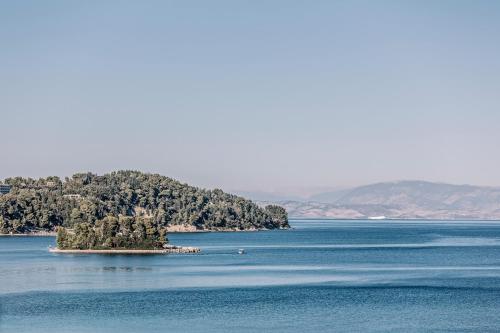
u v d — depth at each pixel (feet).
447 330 528.63
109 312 593.01
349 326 541.34
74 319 562.66
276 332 519.19
